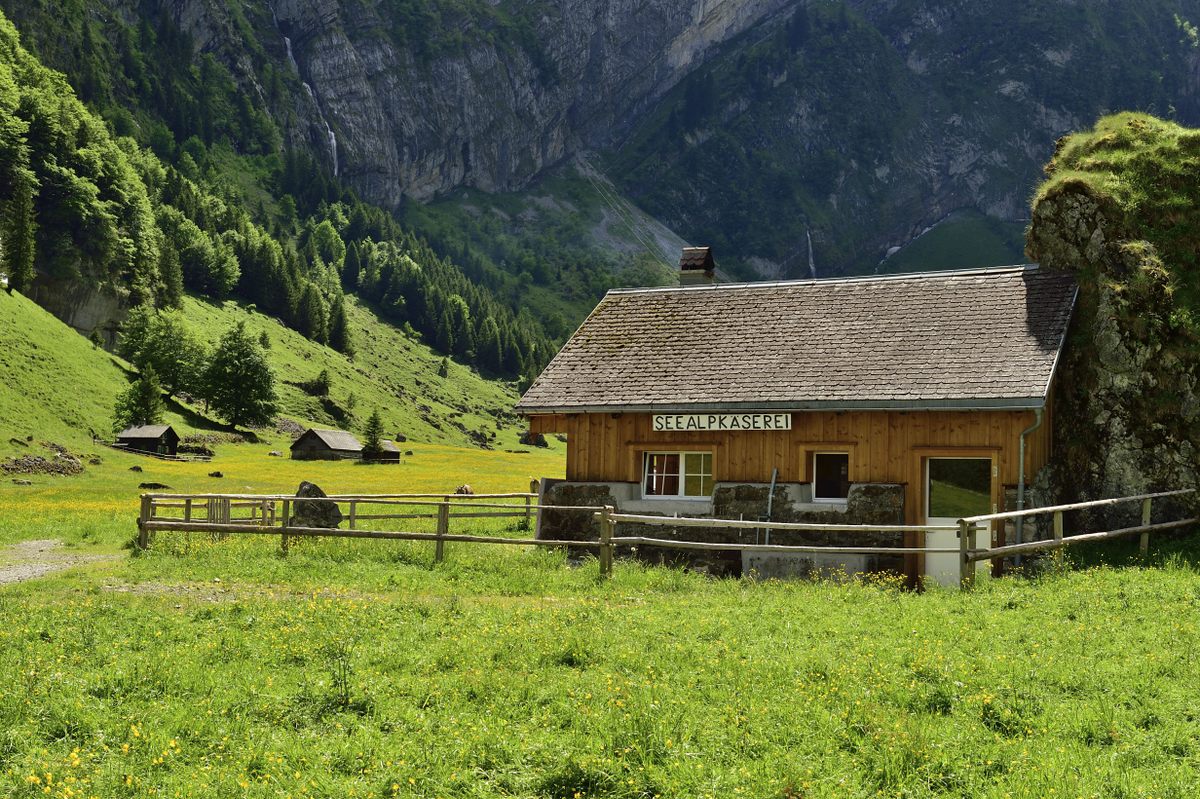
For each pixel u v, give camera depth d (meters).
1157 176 27.95
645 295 31.95
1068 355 26.33
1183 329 25.00
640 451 28.03
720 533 26.17
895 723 10.80
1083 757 10.03
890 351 26.20
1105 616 15.55
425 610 17.16
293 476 107.50
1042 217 27.92
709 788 9.36
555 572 21.66
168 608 17.95
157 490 83.06
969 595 17.80
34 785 9.66
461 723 11.34
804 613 16.48
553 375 29.39
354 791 9.45
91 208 190.88
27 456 93.75
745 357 27.78
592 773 9.71
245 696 12.32
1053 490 24.94
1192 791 9.10
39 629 15.69
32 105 199.00
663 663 13.41
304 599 18.69
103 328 185.62
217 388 153.12
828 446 25.80
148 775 9.95
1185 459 24.47
